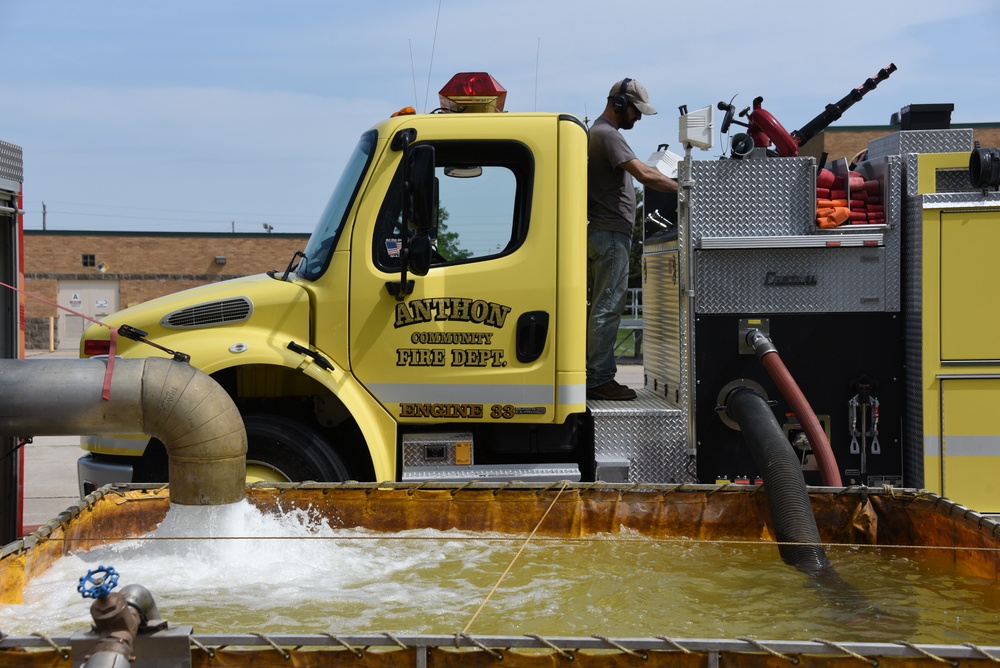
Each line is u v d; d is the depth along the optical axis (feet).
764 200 16.90
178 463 12.86
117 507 13.53
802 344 16.97
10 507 16.98
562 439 16.67
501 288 15.98
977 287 16.51
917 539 13.73
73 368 12.73
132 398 12.61
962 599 11.49
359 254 16.05
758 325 16.90
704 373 16.88
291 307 16.14
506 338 15.97
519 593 11.58
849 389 16.98
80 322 138.62
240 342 15.78
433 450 16.20
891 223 16.90
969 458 16.52
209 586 11.74
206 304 16.20
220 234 140.26
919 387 16.57
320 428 17.01
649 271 19.86
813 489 14.33
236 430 13.05
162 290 139.95
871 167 17.83
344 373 16.01
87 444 16.38
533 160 16.10
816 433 15.57
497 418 15.98
